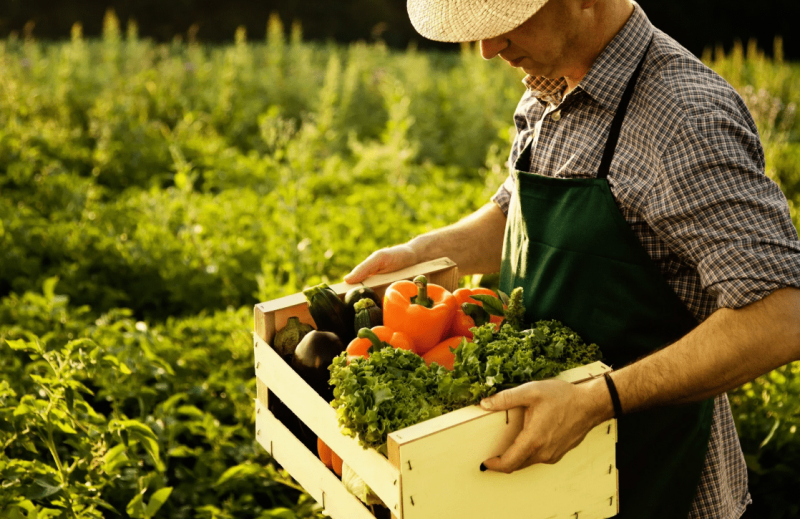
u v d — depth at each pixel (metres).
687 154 1.79
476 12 1.82
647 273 1.94
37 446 3.13
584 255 2.00
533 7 1.78
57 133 8.36
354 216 6.43
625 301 1.98
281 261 5.45
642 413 2.03
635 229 1.93
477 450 1.68
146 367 3.85
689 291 1.95
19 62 11.30
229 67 10.99
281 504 3.41
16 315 4.30
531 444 1.67
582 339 2.05
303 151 7.86
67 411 2.62
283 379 2.06
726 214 1.74
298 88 11.14
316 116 10.38
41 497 2.42
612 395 1.76
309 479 2.09
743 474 2.32
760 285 1.66
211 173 7.63
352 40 23.36
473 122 9.92
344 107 10.36
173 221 6.23
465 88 11.60
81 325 4.18
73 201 6.51
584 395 1.74
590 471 1.85
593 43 1.97
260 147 9.41
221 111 10.21
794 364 3.88
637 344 2.01
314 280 4.93
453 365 1.86
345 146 9.80
